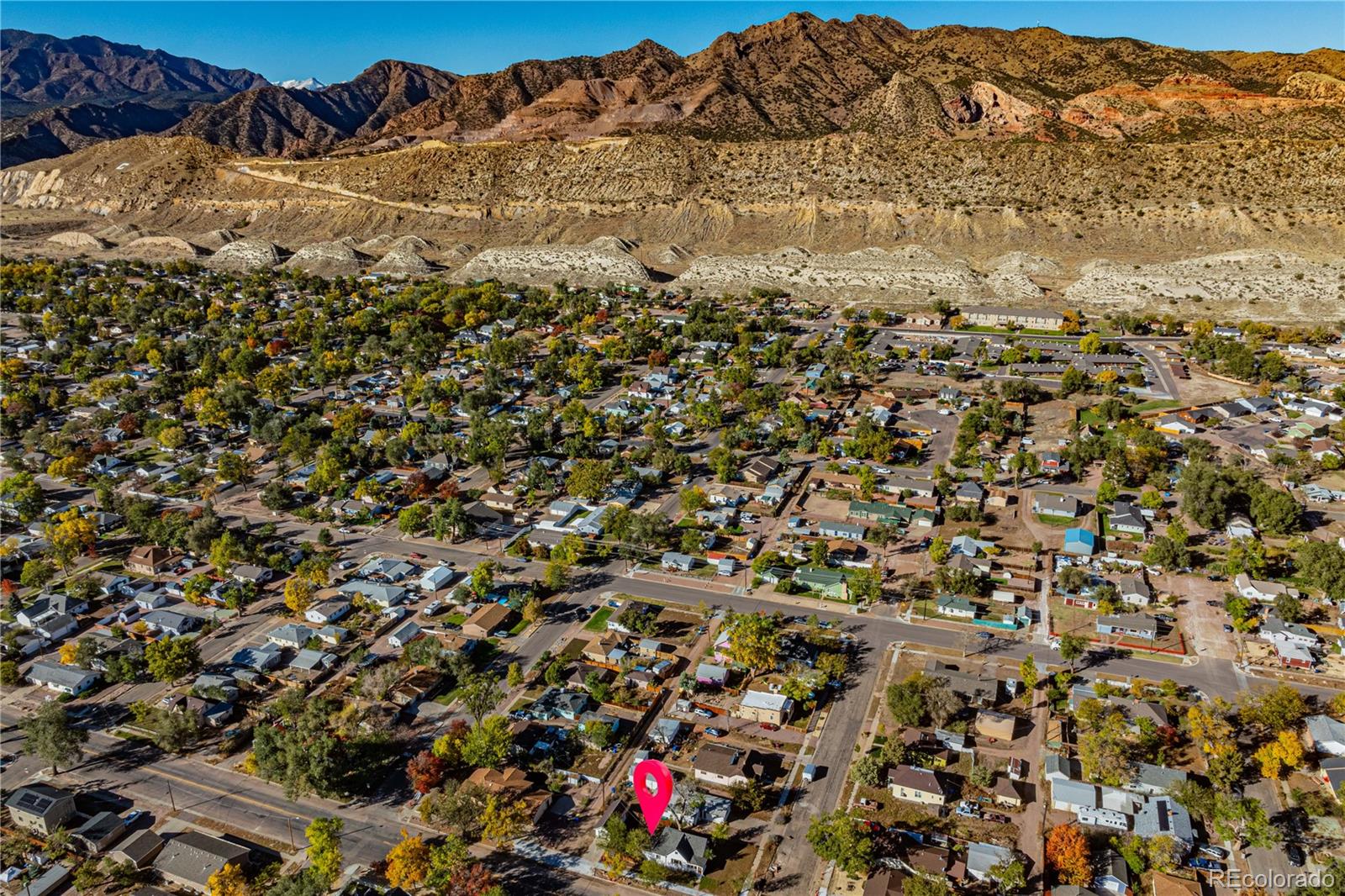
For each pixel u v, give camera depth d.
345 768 118.75
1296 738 116.94
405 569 173.75
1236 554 162.75
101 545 189.25
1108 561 170.25
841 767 120.12
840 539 183.50
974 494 196.88
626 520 184.75
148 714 135.62
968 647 145.75
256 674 142.62
